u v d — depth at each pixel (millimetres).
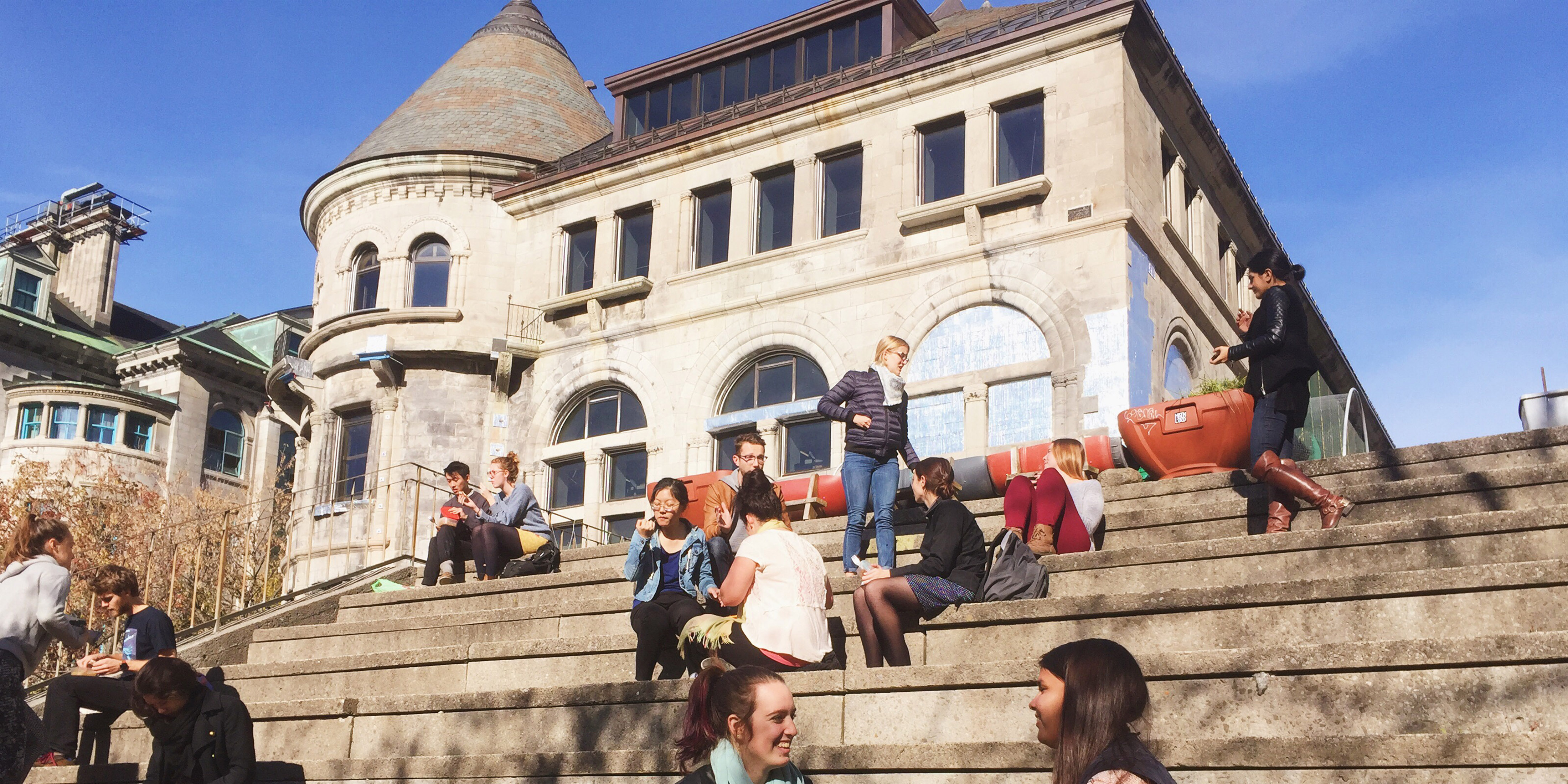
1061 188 19078
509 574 11992
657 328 22125
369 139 25703
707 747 4781
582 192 23625
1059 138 19297
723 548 8664
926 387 19344
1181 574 7527
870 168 20828
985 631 7141
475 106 25656
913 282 19875
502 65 26750
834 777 6117
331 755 8336
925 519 10648
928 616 7230
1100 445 11898
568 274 23734
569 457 22406
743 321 21266
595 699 7406
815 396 20531
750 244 21781
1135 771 3568
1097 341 18094
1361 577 6180
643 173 22984
